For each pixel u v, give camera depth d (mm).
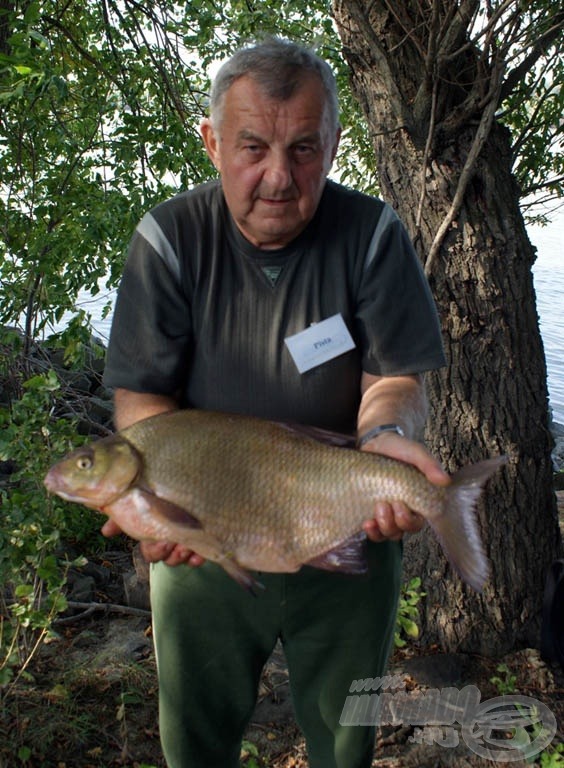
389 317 2293
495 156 3654
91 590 4215
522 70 3688
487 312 3623
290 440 2102
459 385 3678
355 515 2074
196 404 2383
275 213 2131
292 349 2275
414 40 3459
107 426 6066
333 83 2176
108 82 5477
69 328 4625
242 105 2070
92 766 3125
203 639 2443
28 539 3285
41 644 3711
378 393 2289
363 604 2416
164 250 2279
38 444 3463
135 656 3678
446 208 3592
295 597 2379
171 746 2553
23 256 4730
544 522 3820
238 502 2055
